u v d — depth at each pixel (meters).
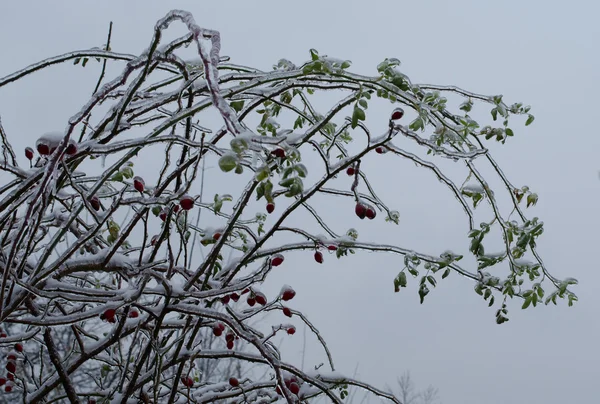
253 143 1.86
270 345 3.49
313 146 2.87
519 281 3.39
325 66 2.58
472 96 3.13
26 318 2.77
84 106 2.26
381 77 2.63
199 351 3.09
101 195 3.48
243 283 2.96
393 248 3.15
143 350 3.35
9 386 3.54
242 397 3.85
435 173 3.14
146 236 2.86
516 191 3.32
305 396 3.22
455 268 3.21
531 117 3.13
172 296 2.85
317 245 3.09
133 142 2.47
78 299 2.74
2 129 2.79
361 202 2.93
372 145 2.78
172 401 3.12
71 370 3.16
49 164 2.31
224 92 2.60
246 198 2.82
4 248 3.21
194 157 2.86
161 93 2.99
